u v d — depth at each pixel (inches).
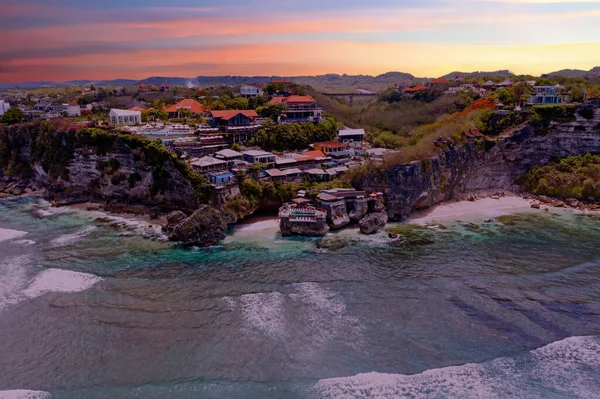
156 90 7642.7
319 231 2859.3
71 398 1439.5
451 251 2615.7
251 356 1636.3
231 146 3791.8
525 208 3567.9
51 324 1844.2
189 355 1643.7
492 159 4023.1
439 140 3757.4
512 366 1587.1
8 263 2423.7
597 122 3870.6
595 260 2471.7
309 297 2048.5
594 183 3629.4
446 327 1817.2
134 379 1523.1
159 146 3297.2
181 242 2741.1
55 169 3905.0
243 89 5777.6
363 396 1445.6
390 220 3253.0
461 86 6043.3
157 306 1975.9
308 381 1510.8
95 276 2269.9
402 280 2230.6
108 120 4672.7
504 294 2079.2
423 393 1459.2
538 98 4387.3
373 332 1784.0
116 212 3405.5
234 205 3068.4
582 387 1485.0
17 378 1533.0
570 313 1915.6
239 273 2309.3
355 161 3878.0
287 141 4234.7
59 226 3080.7
